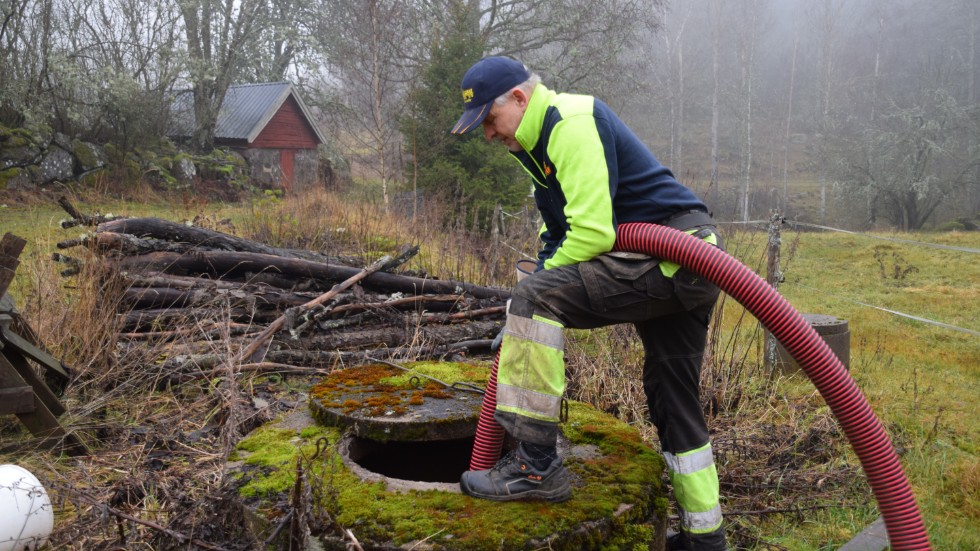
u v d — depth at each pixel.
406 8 21.36
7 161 19.06
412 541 2.25
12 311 4.30
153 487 3.42
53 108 21.97
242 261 6.05
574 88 26.70
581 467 2.77
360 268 6.62
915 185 34.62
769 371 6.18
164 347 5.04
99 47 23.48
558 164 2.39
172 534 2.63
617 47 26.20
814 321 6.74
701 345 2.70
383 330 6.00
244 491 2.54
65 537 2.99
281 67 34.22
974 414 5.71
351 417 2.97
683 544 2.77
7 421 4.30
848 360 6.73
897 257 17.75
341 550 2.27
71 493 3.26
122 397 4.62
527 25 26.41
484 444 2.61
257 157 27.67
